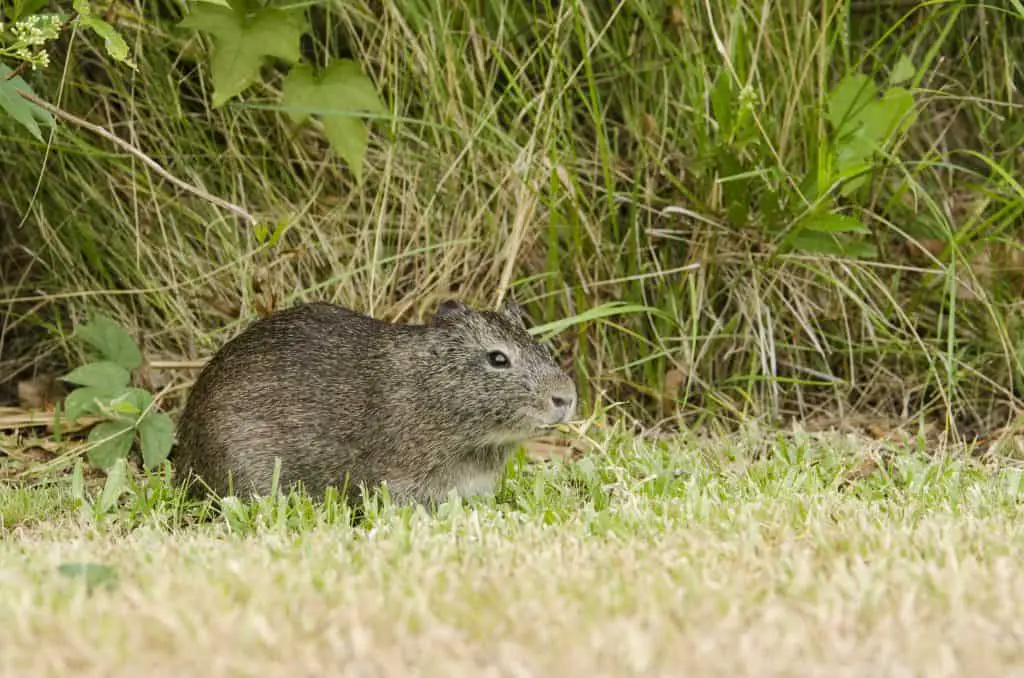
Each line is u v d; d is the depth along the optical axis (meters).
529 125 12.12
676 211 11.41
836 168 10.71
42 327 12.39
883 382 11.98
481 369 8.60
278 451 8.79
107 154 11.47
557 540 6.86
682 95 11.80
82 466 10.16
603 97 12.48
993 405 11.70
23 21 8.81
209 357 11.77
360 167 10.85
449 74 11.77
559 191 11.69
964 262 11.06
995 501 8.30
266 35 10.59
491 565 6.28
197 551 6.69
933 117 12.84
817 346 11.53
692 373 11.31
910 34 11.81
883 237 12.16
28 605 5.39
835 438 10.59
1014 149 12.35
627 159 12.30
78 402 9.93
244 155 12.14
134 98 12.05
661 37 11.84
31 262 12.18
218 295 11.91
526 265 11.98
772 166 11.39
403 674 4.73
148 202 11.98
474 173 11.80
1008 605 5.52
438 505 8.84
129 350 10.68
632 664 4.76
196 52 11.95
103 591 5.76
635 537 7.02
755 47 11.78
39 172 11.82
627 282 11.73
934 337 12.12
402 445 8.70
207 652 4.91
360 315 9.26
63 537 7.63
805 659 4.90
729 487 8.88
